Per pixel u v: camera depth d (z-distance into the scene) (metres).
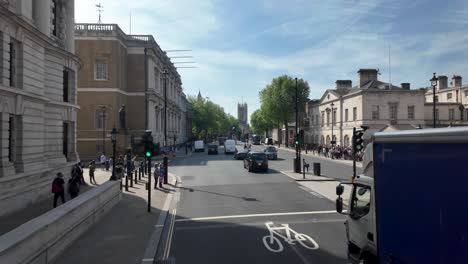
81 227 11.60
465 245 4.22
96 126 47.06
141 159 45.97
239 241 11.12
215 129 125.06
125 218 14.17
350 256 8.13
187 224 13.45
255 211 15.59
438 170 4.70
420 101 49.41
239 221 13.79
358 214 7.73
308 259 9.38
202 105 109.12
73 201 11.88
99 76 47.41
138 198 18.98
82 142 46.53
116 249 10.10
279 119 79.69
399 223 5.62
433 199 4.80
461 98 59.22
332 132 58.03
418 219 5.12
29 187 17.61
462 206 4.27
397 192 5.69
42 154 19.83
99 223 13.30
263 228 12.70
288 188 22.17
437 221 4.71
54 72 22.48
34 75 18.98
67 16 25.28
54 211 10.27
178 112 87.38
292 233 11.95
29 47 18.45
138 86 53.38
